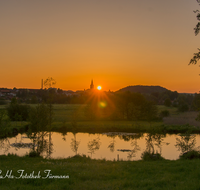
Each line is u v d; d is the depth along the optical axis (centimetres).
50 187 1040
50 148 3484
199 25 1927
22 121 7925
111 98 10750
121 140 5181
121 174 1367
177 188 979
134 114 9569
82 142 4769
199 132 6356
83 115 10475
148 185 1087
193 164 1639
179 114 11175
